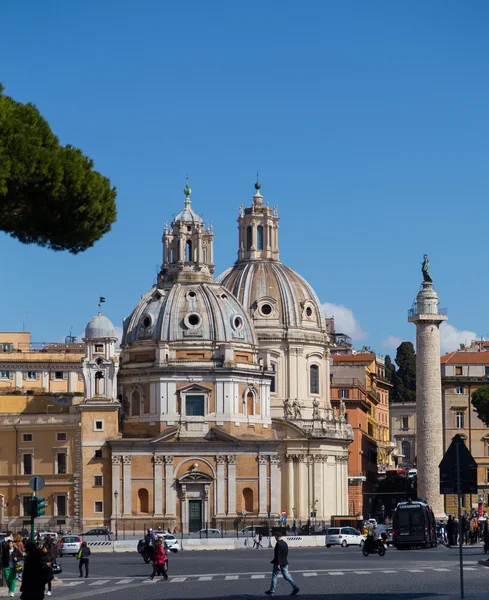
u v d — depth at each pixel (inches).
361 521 6535.4
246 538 5374.0
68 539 5039.4
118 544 5132.9
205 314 6776.6
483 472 7322.8
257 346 6924.2
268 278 7357.3
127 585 2906.0
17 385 7219.5
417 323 5880.9
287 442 6968.5
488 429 7362.2
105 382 6476.4
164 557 3053.6
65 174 2154.3
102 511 6382.9
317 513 6958.7
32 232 2222.0
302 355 7253.9
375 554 4146.2
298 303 7332.7
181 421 6569.9
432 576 2768.2
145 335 6776.6
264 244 7504.9
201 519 6491.1
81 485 6368.1
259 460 6579.7
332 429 7111.2
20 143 2082.9
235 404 6663.4
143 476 6437.0
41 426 6422.2
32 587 1859.0
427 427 5816.9
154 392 6624.0
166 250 7022.6
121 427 6688.0
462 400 7396.7
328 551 4753.9
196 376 6638.8
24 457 6427.2
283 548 2418.8
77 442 6397.6
